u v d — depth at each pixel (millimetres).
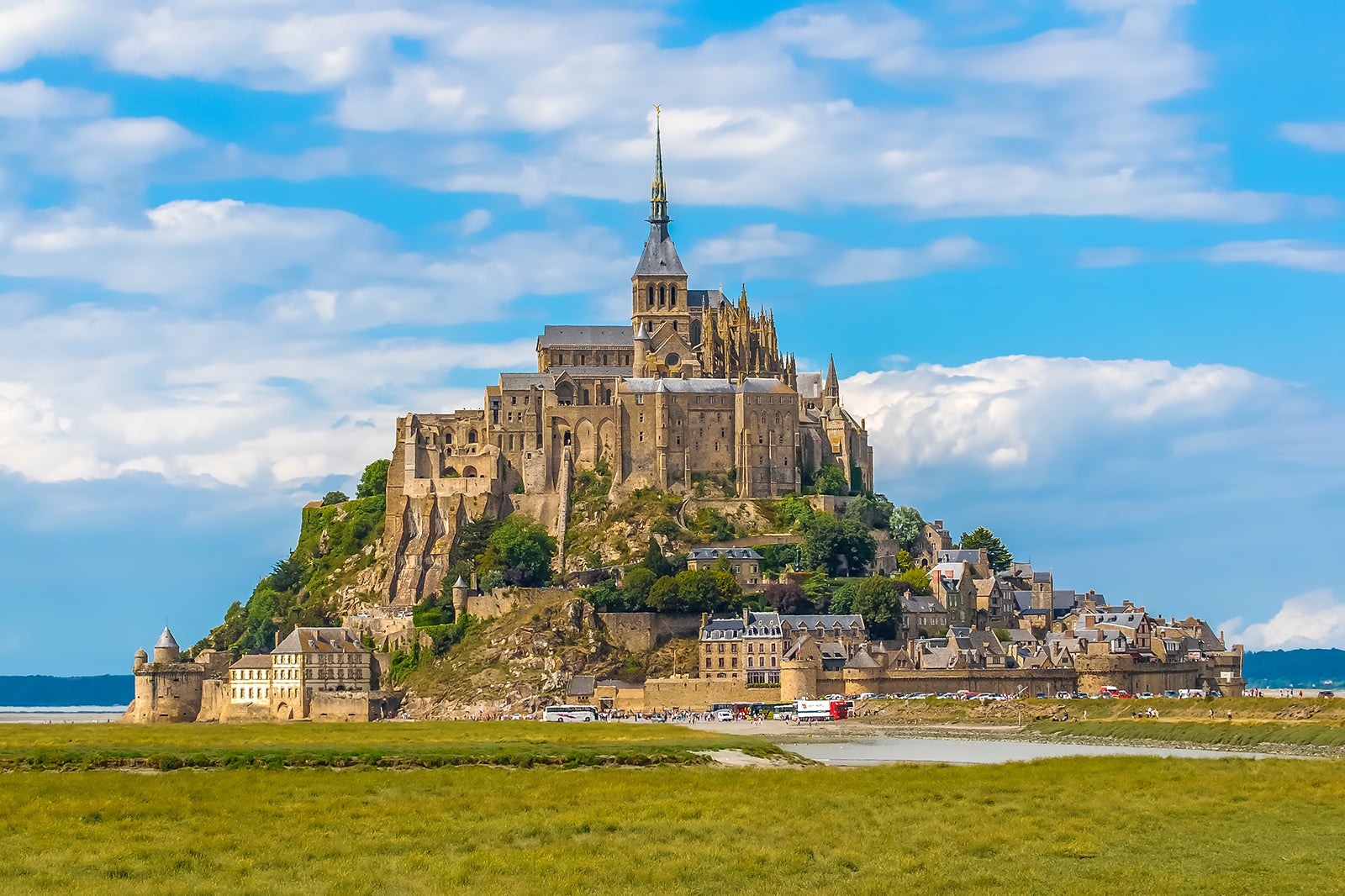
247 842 139375
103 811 158250
